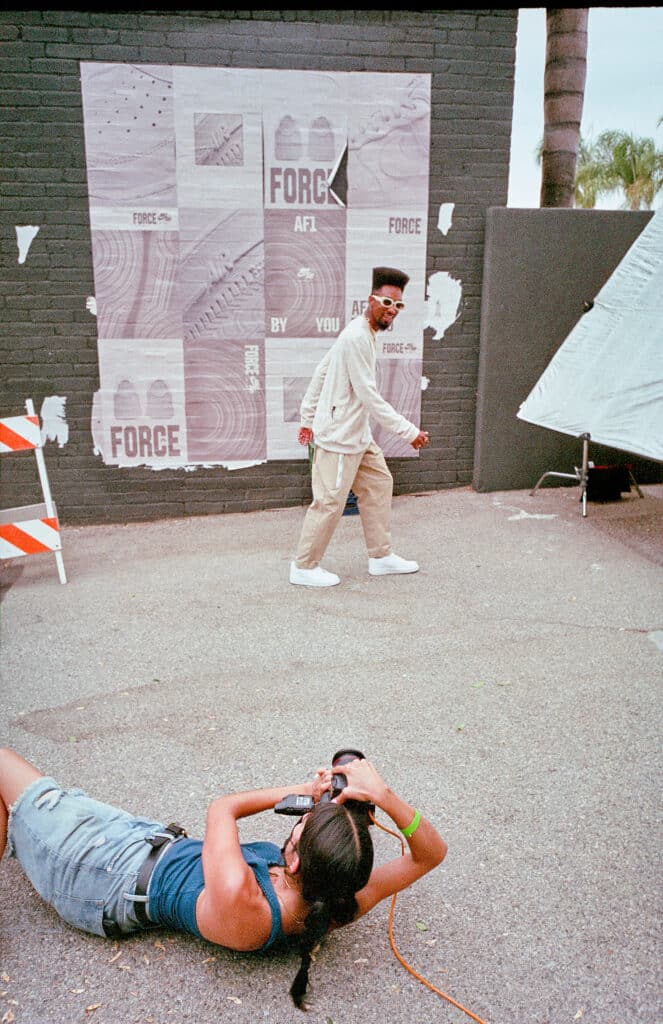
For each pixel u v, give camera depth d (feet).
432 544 19.39
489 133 21.39
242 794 7.66
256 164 20.75
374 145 21.03
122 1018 6.91
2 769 8.11
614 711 11.70
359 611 15.56
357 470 16.74
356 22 20.21
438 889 8.33
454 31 20.56
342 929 7.84
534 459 23.66
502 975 7.29
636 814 9.43
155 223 20.79
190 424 22.17
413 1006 6.99
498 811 9.51
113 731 11.34
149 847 7.55
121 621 15.31
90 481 22.21
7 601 16.52
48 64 19.58
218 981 7.27
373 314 15.75
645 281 19.30
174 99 20.11
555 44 29.30
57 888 7.55
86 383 21.57
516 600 15.90
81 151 20.15
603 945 7.61
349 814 6.53
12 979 7.29
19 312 20.98
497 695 12.23
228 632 14.70
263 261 21.35
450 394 23.18
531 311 22.52
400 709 11.87
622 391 18.51
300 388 22.31
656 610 15.29
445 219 21.85
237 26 19.90
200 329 21.57
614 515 21.29
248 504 22.94
